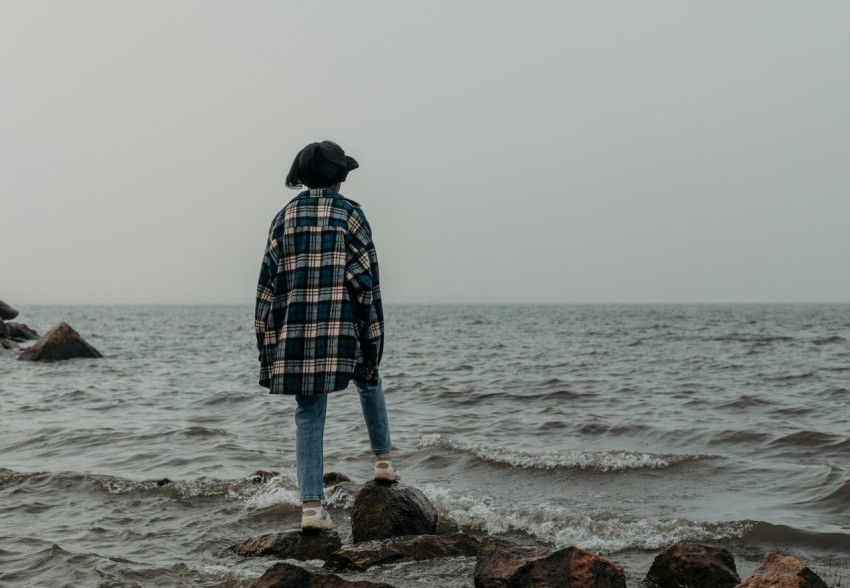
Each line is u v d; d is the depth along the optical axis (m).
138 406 11.55
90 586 3.66
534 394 12.24
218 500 5.50
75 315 119.69
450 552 4.01
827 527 4.57
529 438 8.23
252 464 6.84
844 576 3.75
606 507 5.22
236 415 10.49
